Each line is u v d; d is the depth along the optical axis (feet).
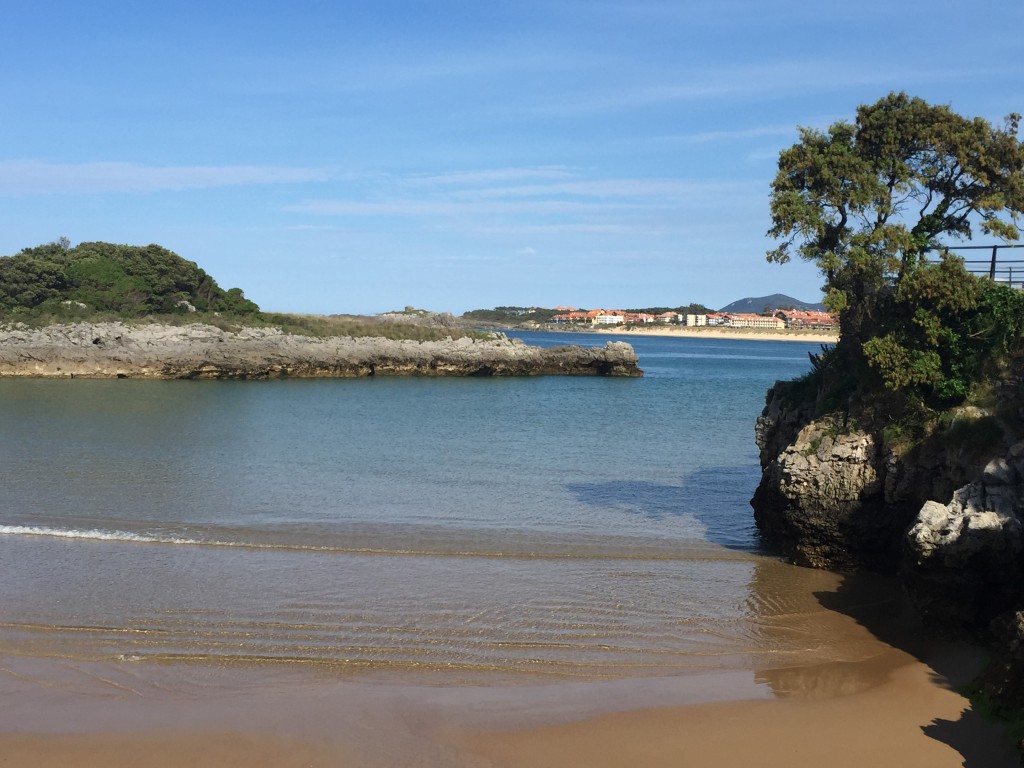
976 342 60.95
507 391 231.50
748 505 86.38
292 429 137.59
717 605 56.65
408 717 41.11
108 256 285.02
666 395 223.92
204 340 242.78
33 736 38.78
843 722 41.24
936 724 41.04
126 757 37.35
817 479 63.41
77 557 63.21
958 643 49.75
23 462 98.73
